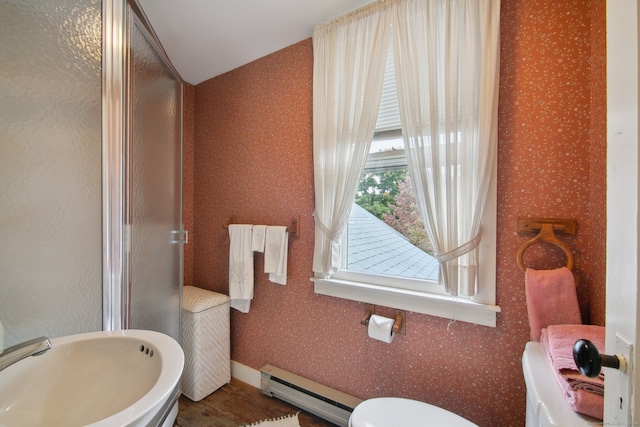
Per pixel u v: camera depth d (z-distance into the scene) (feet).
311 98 5.26
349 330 4.84
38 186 3.05
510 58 3.52
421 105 3.90
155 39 4.52
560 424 1.79
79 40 3.37
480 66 3.49
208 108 6.82
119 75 3.69
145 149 4.42
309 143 5.28
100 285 3.57
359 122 4.39
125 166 3.82
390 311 4.43
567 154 3.25
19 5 2.90
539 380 2.27
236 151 6.32
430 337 4.10
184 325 5.58
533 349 2.82
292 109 5.49
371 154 4.76
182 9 4.58
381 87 4.23
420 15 3.92
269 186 5.80
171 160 5.34
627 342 1.13
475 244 3.53
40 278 3.06
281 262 5.28
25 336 2.95
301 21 4.87
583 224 3.16
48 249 3.12
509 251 3.55
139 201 4.25
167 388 1.99
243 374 6.11
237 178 6.30
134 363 2.63
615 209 1.28
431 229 3.78
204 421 4.88
